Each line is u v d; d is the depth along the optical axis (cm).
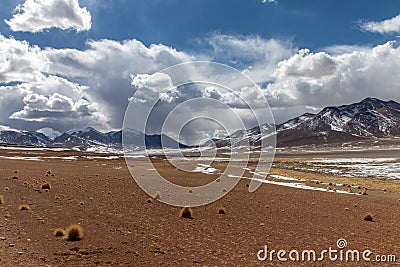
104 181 4475
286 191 4469
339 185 5916
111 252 1505
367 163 11650
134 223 2091
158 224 2109
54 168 6538
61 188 3572
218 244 1750
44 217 2080
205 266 1415
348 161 13075
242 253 1620
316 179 6881
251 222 2344
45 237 1655
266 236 1969
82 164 8600
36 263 1306
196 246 1689
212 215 2522
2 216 2014
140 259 1445
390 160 12662
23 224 1870
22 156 11869
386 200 4116
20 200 2630
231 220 2375
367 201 3894
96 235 1752
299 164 12069
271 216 2608
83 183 4159
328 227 2297
